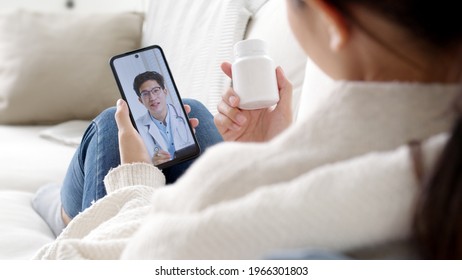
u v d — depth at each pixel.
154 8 2.13
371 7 0.44
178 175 1.19
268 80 1.03
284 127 1.07
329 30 0.48
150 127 1.13
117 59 1.14
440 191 0.39
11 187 1.62
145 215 0.79
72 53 2.20
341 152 0.45
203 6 1.85
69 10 2.90
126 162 1.04
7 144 1.96
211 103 1.67
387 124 0.45
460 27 0.44
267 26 1.58
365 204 0.41
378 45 0.46
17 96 2.18
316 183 0.42
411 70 0.47
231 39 1.67
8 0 2.86
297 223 0.42
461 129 0.40
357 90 0.46
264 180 0.45
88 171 1.20
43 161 1.77
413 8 0.43
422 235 0.41
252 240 0.42
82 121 2.14
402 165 0.41
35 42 2.22
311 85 1.08
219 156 0.48
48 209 1.40
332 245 0.42
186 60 1.83
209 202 0.46
